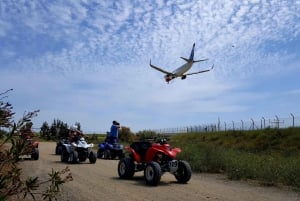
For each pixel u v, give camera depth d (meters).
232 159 15.32
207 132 47.34
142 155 12.50
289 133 34.75
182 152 17.23
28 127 3.43
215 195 9.53
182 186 11.09
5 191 3.36
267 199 9.09
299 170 11.99
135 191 9.96
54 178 3.67
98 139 42.78
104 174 13.64
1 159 3.34
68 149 17.77
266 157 17.14
